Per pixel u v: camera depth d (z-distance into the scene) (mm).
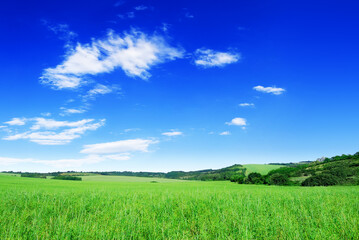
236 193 19953
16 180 64750
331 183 57156
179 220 9609
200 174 148125
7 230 7363
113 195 18719
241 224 8227
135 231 7828
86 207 12586
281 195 18406
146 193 21094
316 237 6582
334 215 9492
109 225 8367
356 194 18781
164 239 7184
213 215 9984
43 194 17781
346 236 6852
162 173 162125
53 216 10078
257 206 11562
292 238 6809
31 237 7086
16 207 12125
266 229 7547
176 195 17688
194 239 6977
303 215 9672
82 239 6824
